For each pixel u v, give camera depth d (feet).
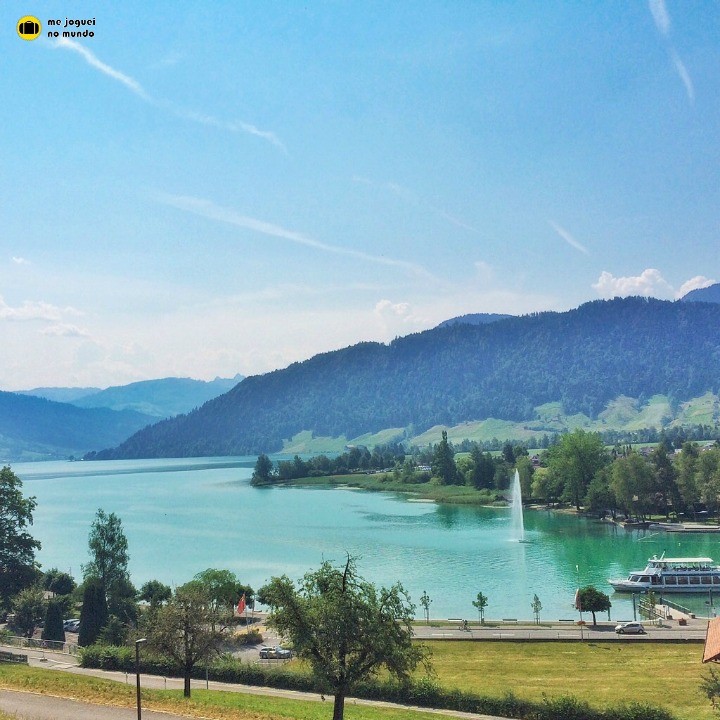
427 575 495.00
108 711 175.83
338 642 173.99
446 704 220.23
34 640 330.75
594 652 292.81
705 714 206.28
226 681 256.93
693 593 459.32
